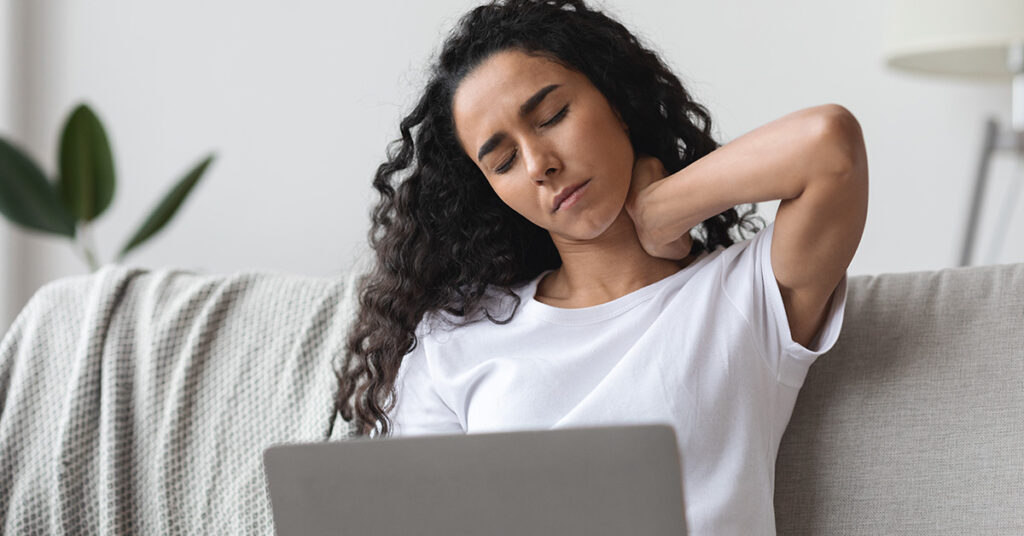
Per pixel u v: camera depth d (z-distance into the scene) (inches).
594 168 41.8
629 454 31.5
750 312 42.0
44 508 54.3
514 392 44.3
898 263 112.0
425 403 47.7
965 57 102.0
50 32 123.7
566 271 47.0
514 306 47.5
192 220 123.0
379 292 49.7
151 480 53.5
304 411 52.7
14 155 96.3
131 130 123.2
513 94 42.1
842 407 44.4
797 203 39.0
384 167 50.4
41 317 58.2
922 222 111.0
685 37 113.7
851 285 46.8
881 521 42.7
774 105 112.7
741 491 40.7
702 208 41.1
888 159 111.3
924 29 96.1
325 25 119.6
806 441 44.6
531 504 32.3
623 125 44.8
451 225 48.6
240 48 121.1
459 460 32.5
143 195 123.3
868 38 109.9
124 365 55.7
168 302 57.4
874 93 110.7
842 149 37.5
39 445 55.2
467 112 43.3
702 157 44.0
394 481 33.0
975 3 92.9
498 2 44.6
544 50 42.6
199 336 55.7
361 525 33.5
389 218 50.6
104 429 54.2
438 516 32.9
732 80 113.2
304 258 121.2
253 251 122.0
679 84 46.8
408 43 118.0
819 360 45.4
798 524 44.0
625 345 43.8
